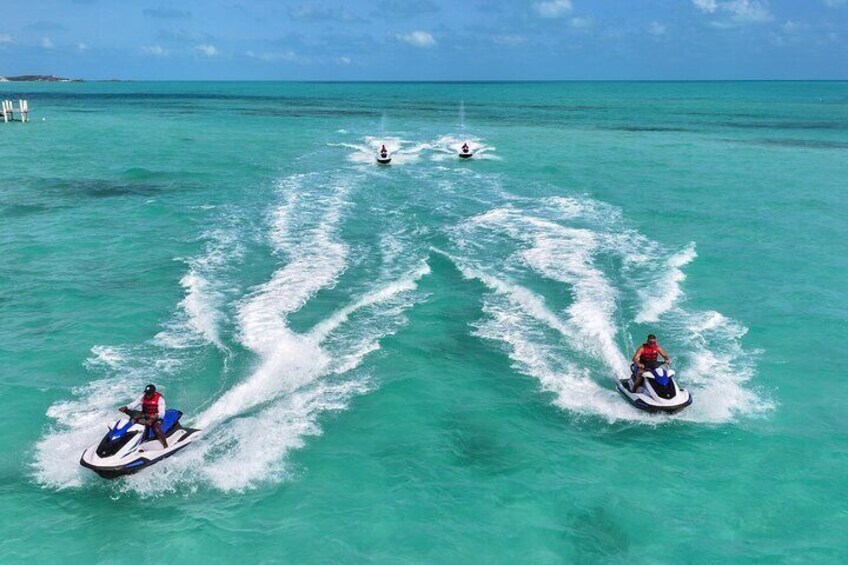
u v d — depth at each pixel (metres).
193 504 11.69
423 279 22.62
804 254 26.38
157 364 16.53
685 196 37.31
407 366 16.61
